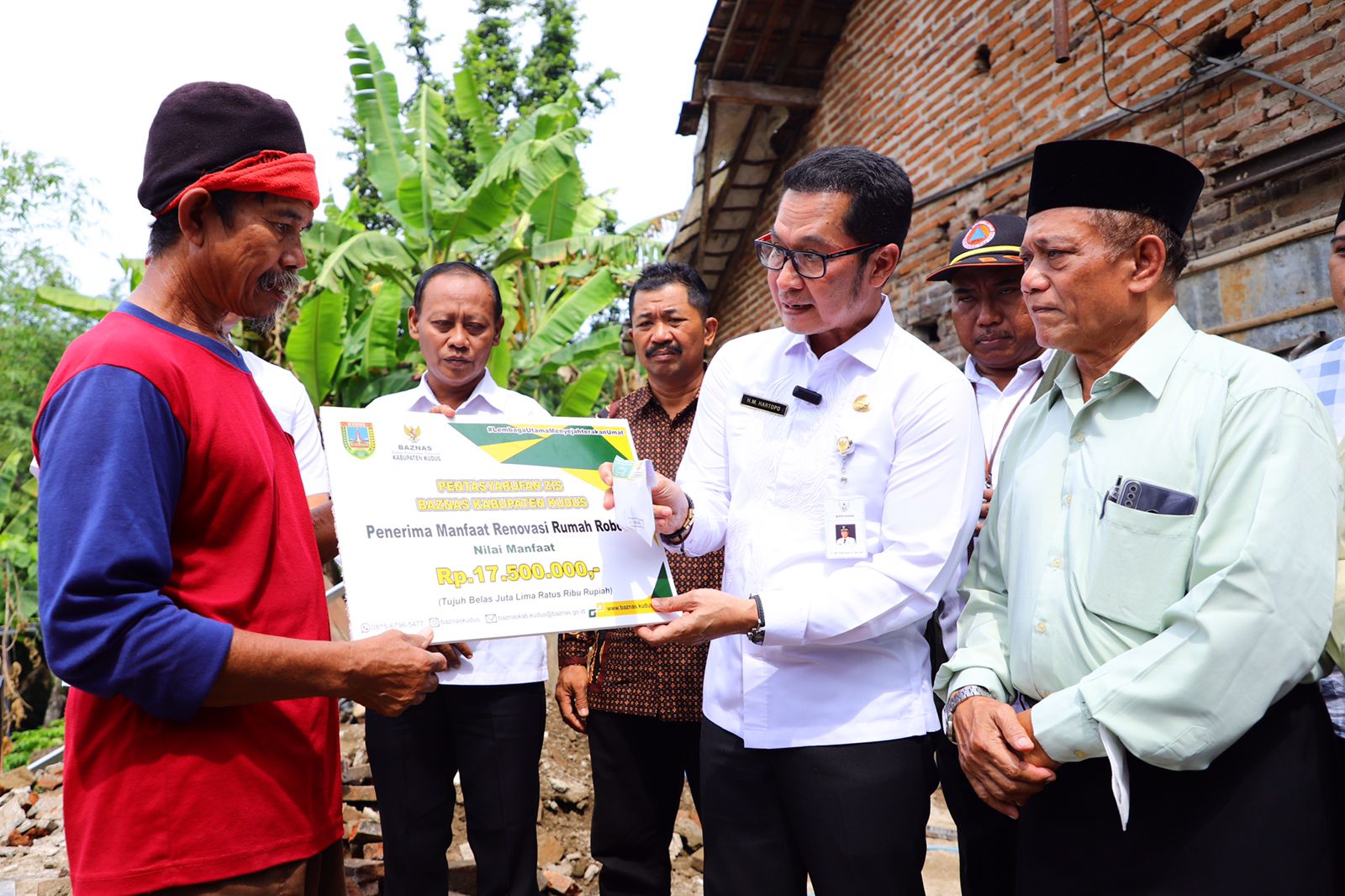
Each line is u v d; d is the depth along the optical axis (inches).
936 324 282.0
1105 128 220.4
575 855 152.7
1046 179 70.3
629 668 115.8
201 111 62.5
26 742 452.4
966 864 105.1
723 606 78.5
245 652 57.9
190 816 58.1
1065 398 74.9
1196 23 197.0
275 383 113.3
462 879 138.8
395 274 346.3
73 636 54.1
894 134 296.5
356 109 396.5
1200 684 59.7
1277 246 179.3
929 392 81.6
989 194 257.0
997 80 254.7
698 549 92.3
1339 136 169.3
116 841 57.4
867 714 80.7
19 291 681.0
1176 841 63.3
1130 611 65.4
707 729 90.0
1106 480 68.4
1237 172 190.2
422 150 387.2
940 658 106.3
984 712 69.9
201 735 59.2
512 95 807.7
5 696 430.3
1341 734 70.8
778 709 82.4
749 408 89.9
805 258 80.3
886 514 81.7
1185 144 201.2
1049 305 70.0
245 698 58.6
